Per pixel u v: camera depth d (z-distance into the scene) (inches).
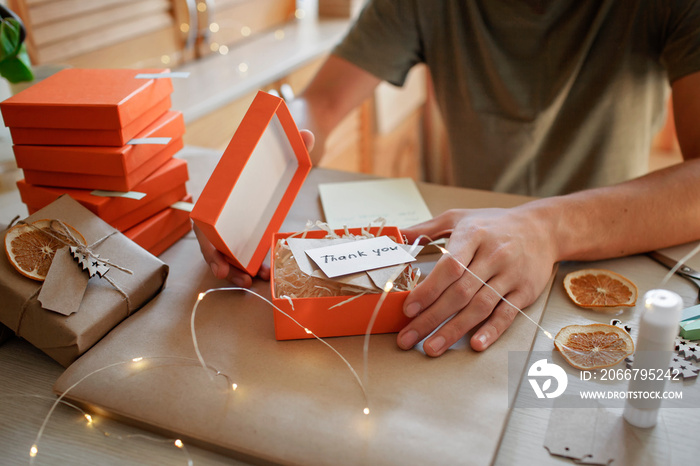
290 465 19.3
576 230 29.2
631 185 31.8
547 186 49.0
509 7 42.8
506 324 24.9
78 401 22.1
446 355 23.7
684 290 27.7
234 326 25.6
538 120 45.3
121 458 20.2
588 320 26.1
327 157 80.4
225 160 25.3
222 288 26.1
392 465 18.9
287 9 86.5
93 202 28.2
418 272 26.2
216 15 70.8
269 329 25.5
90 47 54.6
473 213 30.5
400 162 106.0
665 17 39.2
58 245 26.1
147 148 30.0
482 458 19.0
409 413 20.8
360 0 91.9
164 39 64.3
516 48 44.1
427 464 18.9
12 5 47.1
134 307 26.3
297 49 75.3
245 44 77.2
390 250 26.2
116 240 27.4
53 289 24.2
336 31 83.6
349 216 34.3
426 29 46.8
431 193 37.5
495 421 20.4
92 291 25.4
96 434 21.3
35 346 25.0
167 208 32.4
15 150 29.2
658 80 43.3
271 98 26.4
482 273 25.3
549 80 44.3
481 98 47.2
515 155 47.8
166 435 21.1
